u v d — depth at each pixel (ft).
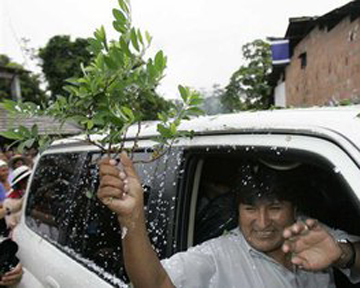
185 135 5.01
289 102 52.90
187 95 4.36
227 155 4.91
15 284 9.18
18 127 3.87
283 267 4.99
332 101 7.22
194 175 5.40
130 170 3.98
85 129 4.12
